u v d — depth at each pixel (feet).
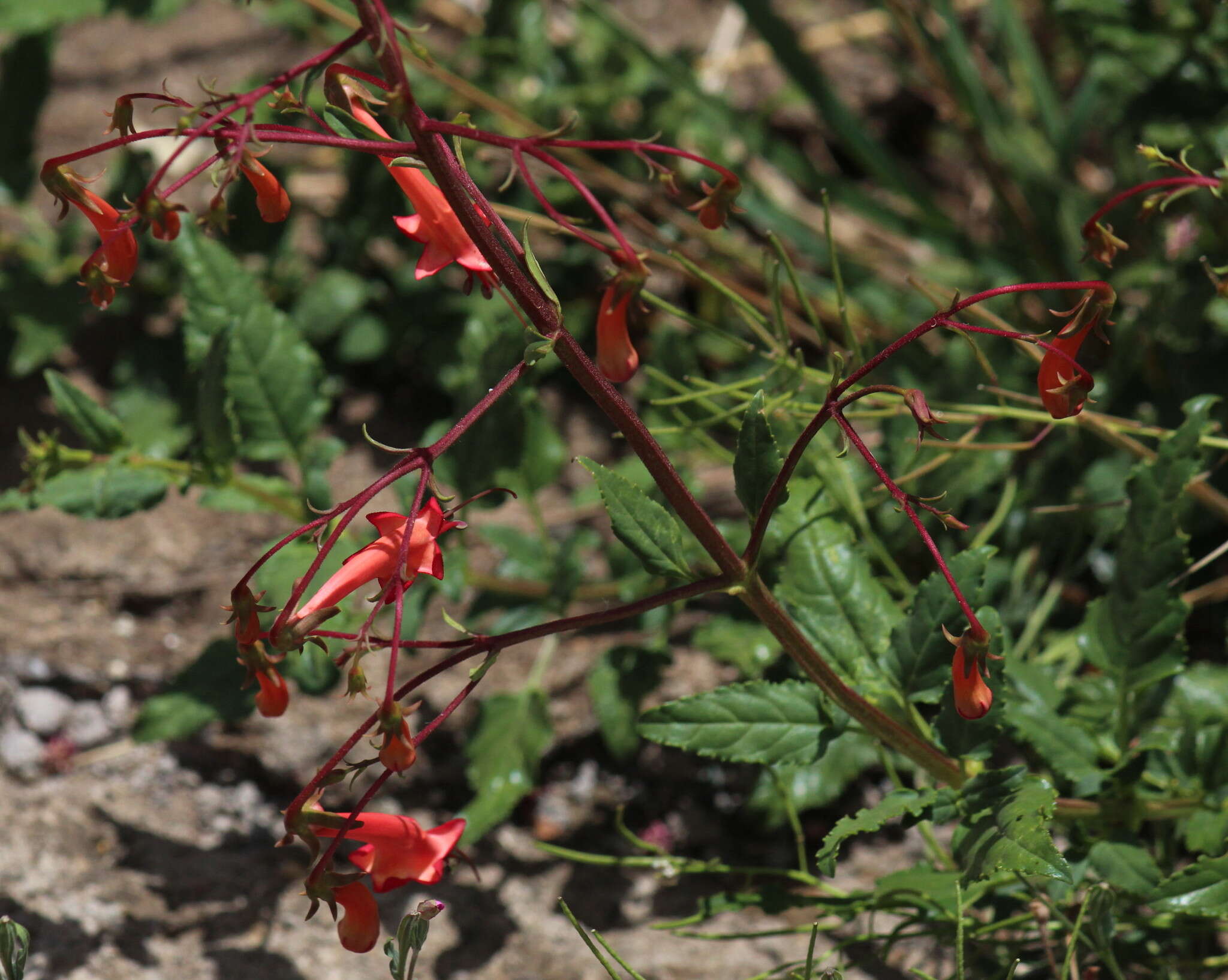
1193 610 4.00
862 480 3.92
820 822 3.85
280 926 3.73
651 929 3.73
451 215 3.22
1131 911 3.61
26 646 3.94
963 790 3.40
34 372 4.49
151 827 3.81
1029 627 3.89
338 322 4.39
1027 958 3.64
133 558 4.05
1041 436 3.70
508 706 3.79
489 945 3.73
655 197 4.54
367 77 3.19
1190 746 3.58
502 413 3.78
